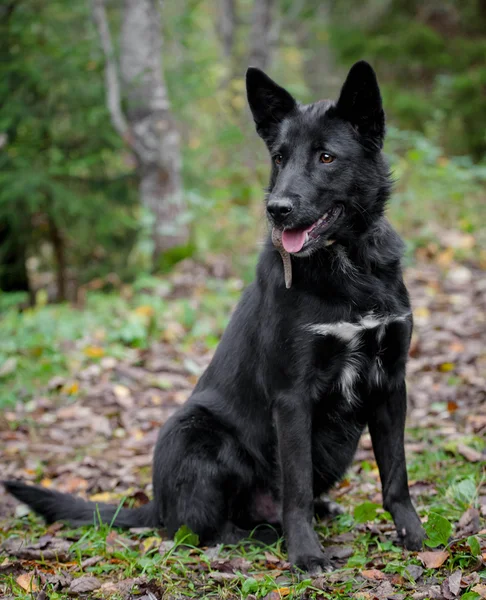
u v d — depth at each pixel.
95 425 5.79
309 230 3.57
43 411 6.22
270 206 3.56
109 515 4.17
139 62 9.62
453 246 9.10
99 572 3.55
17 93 9.84
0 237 10.91
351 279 3.57
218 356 4.11
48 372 6.79
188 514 3.84
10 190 9.56
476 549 3.23
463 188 10.60
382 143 3.71
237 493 3.93
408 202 10.17
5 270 10.98
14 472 5.12
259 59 13.93
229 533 3.91
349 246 3.61
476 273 8.46
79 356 7.02
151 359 7.05
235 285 8.55
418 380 6.11
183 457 3.87
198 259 9.32
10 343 7.20
